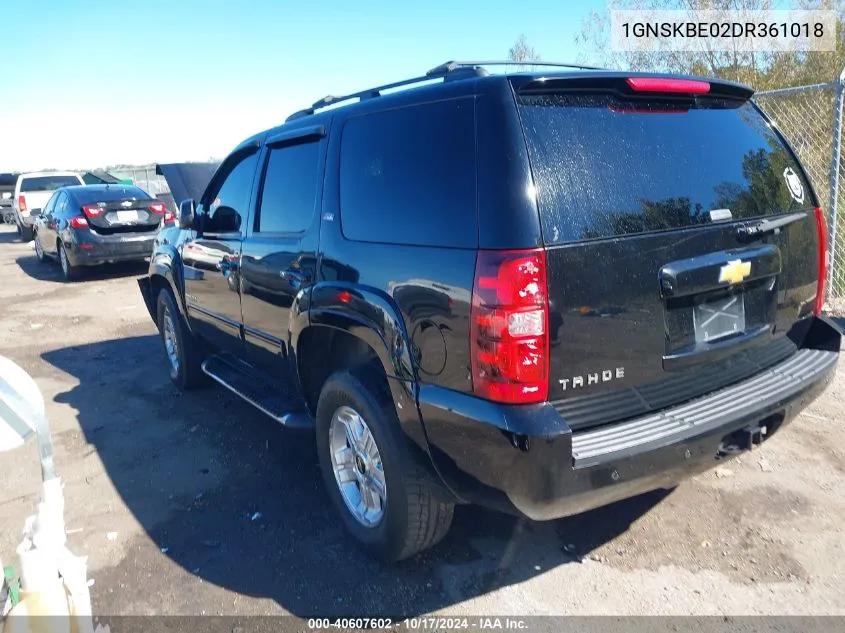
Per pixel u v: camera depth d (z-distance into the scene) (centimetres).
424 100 287
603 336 257
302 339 362
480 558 332
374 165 310
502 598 303
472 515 369
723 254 292
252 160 434
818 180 773
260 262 397
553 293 244
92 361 713
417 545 312
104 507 396
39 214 1413
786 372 323
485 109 258
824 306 667
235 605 305
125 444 486
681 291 275
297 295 354
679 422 271
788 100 816
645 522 354
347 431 339
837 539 331
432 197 274
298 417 385
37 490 421
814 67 1141
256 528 367
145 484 423
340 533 359
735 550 327
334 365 374
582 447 250
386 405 299
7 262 1583
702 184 296
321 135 354
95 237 1182
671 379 286
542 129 256
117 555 347
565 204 251
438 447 271
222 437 490
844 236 721
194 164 1316
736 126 325
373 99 323
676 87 289
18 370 219
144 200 1222
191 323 539
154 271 583
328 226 335
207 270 479
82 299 1071
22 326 901
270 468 437
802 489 376
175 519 380
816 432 441
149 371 664
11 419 209
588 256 251
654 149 285
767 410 292
